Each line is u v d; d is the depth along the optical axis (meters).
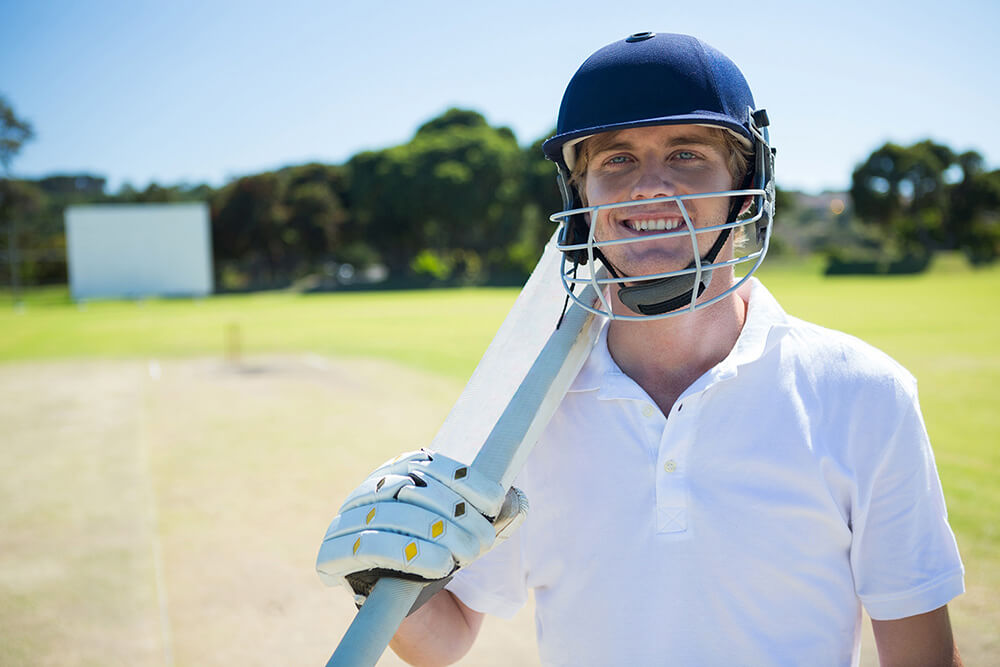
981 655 2.77
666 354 1.10
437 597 1.19
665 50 0.98
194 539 4.46
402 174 54.56
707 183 1.02
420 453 0.88
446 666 1.20
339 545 0.81
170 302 42.62
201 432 7.31
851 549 1.02
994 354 10.39
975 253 55.34
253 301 40.56
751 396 1.02
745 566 0.99
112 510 5.01
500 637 3.30
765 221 1.07
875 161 57.12
